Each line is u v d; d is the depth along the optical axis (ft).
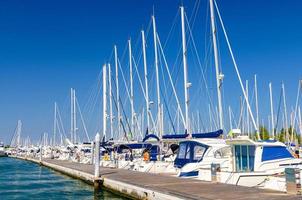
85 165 154.71
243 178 72.95
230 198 51.37
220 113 105.40
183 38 124.57
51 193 95.04
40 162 229.25
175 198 54.90
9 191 100.07
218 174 74.54
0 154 435.53
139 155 142.10
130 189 74.08
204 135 103.45
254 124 117.60
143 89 159.22
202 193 57.11
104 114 179.22
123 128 168.04
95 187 92.63
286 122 201.16
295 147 155.22
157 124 148.15
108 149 154.71
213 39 110.01
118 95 176.86
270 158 78.69
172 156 120.06
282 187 61.87
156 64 148.15
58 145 315.78
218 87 106.83
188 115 119.03
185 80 121.39
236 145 83.51
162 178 84.64
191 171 87.10
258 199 49.47
